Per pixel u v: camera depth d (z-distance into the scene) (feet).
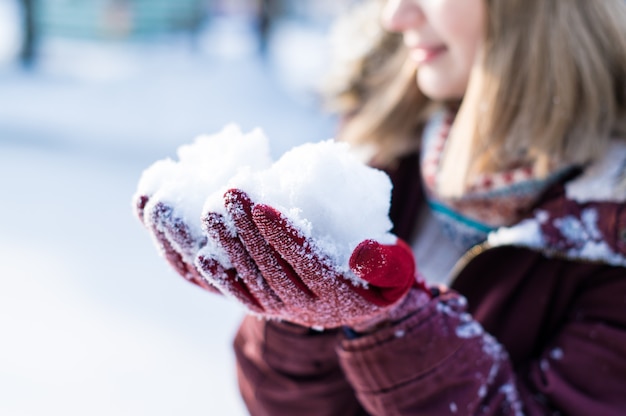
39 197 10.19
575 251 2.11
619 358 1.98
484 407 1.93
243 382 2.21
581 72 2.18
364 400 1.97
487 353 1.97
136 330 6.56
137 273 7.79
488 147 2.26
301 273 1.62
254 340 2.16
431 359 1.87
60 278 7.54
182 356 6.16
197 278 1.81
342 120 3.20
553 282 2.18
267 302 1.71
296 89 18.71
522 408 2.02
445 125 2.56
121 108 16.22
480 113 2.26
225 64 23.08
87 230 9.05
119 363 6.01
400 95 2.72
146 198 1.79
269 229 1.56
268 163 1.82
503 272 2.24
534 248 2.16
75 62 21.22
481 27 2.28
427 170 2.49
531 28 2.22
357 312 1.70
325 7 33.96
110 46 24.17
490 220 2.32
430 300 1.94
